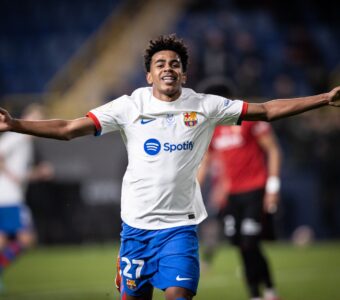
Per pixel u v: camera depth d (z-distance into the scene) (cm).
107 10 7738
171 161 1566
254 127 2634
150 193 1570
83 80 7169
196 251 1576
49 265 4256
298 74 6656
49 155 5247
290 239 5362
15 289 3228
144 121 1572
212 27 7131
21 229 3250
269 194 2617
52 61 7444
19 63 7475
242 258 2602
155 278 1575
